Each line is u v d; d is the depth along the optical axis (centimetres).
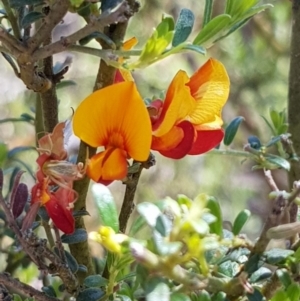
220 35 21
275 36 55
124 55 20
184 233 18
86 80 64
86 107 20
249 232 55
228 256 20
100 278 21
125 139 20
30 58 20
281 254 19
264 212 57
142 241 19
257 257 19
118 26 20
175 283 20
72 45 20
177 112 20
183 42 20
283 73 58
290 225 19
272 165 24
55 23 19
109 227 19
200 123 21
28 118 28
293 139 26
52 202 20
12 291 24
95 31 20
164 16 20
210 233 20
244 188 64
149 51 20
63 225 20
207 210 19
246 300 20
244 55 56
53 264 20
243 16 21
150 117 21
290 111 26
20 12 21
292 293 20
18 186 20
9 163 32
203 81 21
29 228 20
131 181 22
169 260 18
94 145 20
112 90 20
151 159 22
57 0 19
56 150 20
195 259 20
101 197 20
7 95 62
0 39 20
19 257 27
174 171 67
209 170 67
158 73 63
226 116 58
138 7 20
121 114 20
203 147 21
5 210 20
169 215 19
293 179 25
